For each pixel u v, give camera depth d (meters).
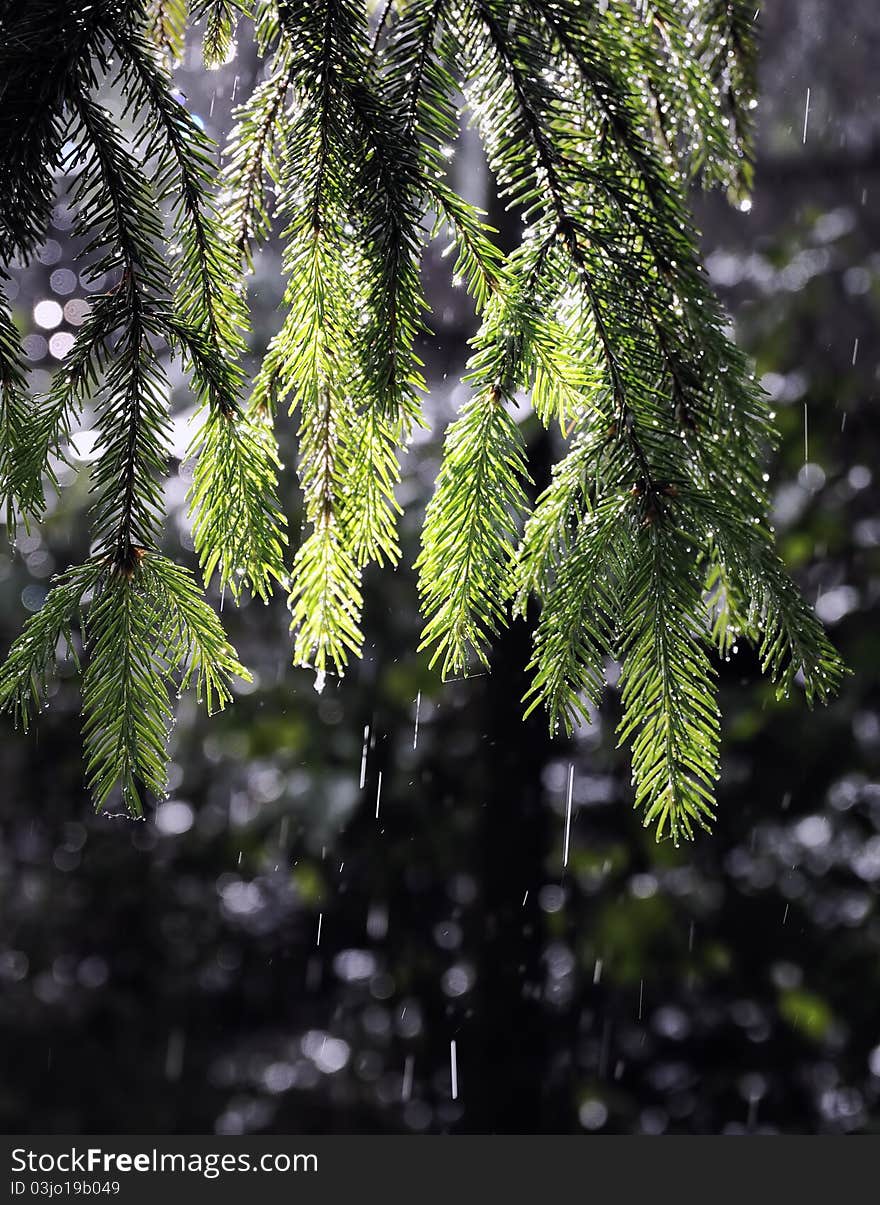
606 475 1.24
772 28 5.15
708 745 1.25
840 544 5.27
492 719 3.73
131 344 1.25
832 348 5.43
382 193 1.26
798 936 5.11
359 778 5.36
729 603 1.35
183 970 5.72
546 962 4.87
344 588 1.37
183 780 5.54
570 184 1.25
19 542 5.14
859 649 5.18
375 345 1.29
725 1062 5.02
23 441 1.27
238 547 1.32
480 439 1.27
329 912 5.64
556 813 5.23
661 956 5.15
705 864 5.27
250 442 1.30
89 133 1.22
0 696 1.28
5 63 1.16
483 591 1.31
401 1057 5.33
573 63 1.29
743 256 5.54
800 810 5.23
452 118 1.34
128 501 1.27
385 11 1.34
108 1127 5.18
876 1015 4.93
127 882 5.78
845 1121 4.79
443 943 5.45
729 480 1.26
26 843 5.85
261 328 3.66
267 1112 5.24
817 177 5.43
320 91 1.26
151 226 1.25
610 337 1.23
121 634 1.30
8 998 5.61
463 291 4.20
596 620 1.26
